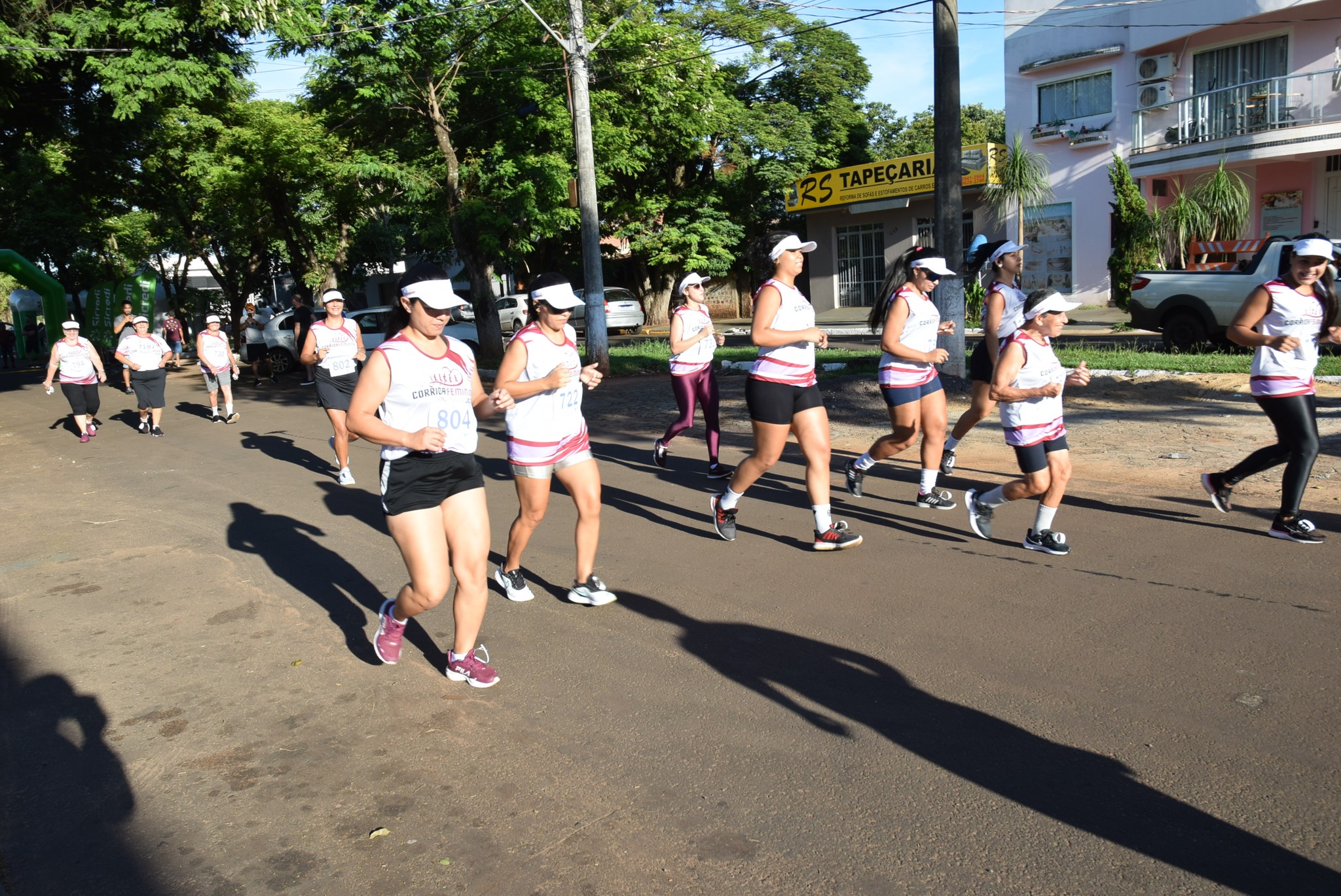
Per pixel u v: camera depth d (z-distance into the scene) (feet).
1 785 12.08
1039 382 18.15
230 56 59.98
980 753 11.73
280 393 57.21
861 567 18.75
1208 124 72.74
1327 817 10.05
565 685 14.25
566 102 60.90
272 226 90.48
